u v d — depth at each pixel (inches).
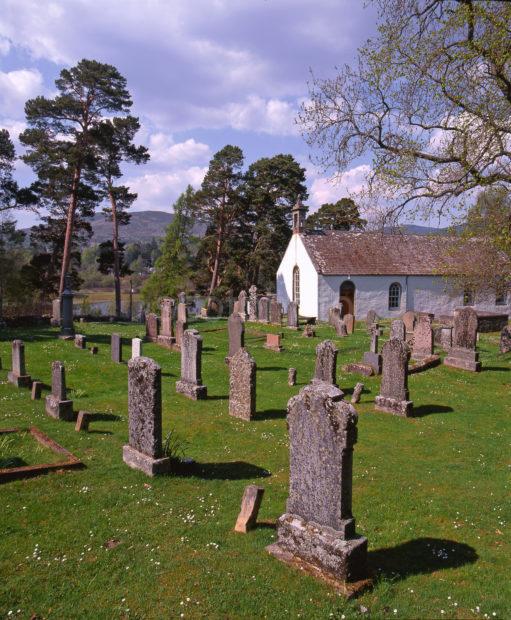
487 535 299.3
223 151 2030.0
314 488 250.1
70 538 268.2
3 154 1392.7
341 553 230.7
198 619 207.5
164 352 898.1
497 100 698.8
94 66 1384.1
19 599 219.5
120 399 582.2
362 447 462.3
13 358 631.8
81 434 441.4
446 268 1038.4
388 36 721.0
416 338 895.1
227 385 675.4
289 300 1787.6
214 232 2193.7
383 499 344.2
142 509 303.4
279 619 207.8
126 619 207.6
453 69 689.6
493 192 796.6
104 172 1583.4
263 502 326.3
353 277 1635.1
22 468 345.1
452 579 245.8
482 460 442.9
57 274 1688.0
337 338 1131.9
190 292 2201.0
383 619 209.3
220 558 250.4
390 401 580.4
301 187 2309.3
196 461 397.1
